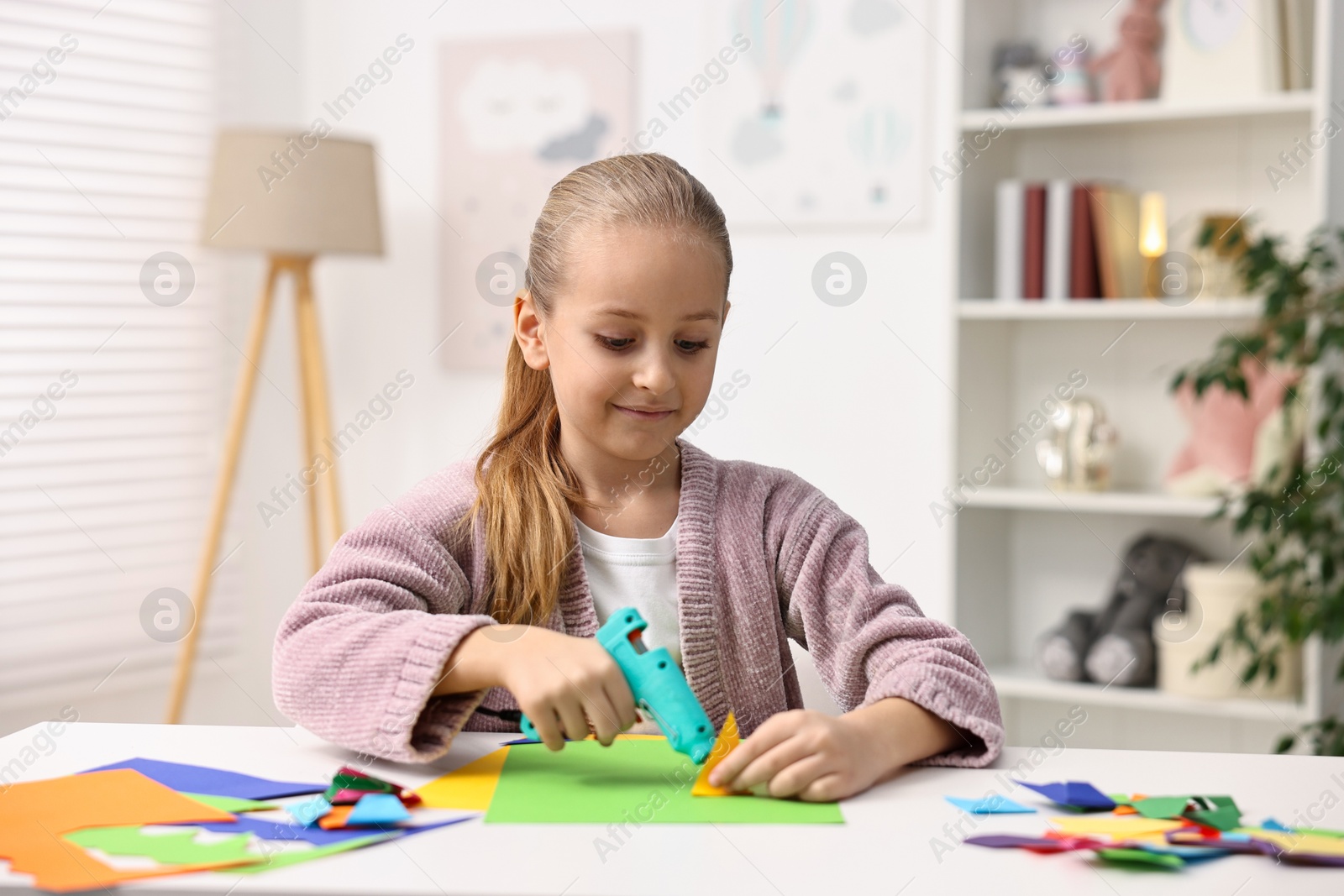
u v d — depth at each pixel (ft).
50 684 7.95
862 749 2.23
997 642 7.50
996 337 7.39
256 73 9.14
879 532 7.89
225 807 2.02
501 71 8.85
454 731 2.37
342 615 2.62
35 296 7.81
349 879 1.69
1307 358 5.89
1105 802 2.08
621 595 3.26
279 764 2.33
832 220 7.94
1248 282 6.18
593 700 2.31
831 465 7.98
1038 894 1.67
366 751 2.36
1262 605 6.01
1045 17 7.42
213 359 8.86
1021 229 7.00
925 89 7.72
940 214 7.70
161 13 8.50
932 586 7.75
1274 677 6.01
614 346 2.91
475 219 8.97
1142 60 6.97
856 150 7.88
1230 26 6.67
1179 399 7.01
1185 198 7.11
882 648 2.79
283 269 8.26
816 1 7.95
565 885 1.68
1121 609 7.01
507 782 2.23
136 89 8.36
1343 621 5.70
